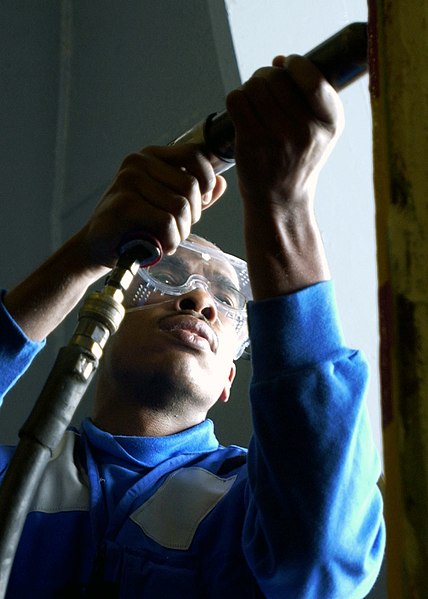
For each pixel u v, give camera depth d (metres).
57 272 1.24
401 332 0.57
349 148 2.28
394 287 0.58
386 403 0.57
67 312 1.27
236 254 2.17
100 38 2.71
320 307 1.12
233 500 1.34
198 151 1.09
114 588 1.25
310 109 0.96
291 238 1.08
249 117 0.97
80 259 1.23
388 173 0.61
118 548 1.29
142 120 2.45
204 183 1.09
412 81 0.63
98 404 1.58
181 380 1.51
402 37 0.64
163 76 2.43
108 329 0.88
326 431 1.12
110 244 1.10
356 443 1.16
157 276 1.61
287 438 1.13
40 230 2.60
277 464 1.14
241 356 1.86
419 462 0.55
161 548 1.30
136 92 2.50
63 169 2.68
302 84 0.94
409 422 0.55
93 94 2.66
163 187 1.08
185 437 1.52
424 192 0.59
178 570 1.27
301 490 1.13
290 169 1.00
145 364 1.52
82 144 2.64
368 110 2.32
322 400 1.12
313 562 1.15
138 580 1.26
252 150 0.98
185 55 2.37
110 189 1.13
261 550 1.20
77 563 1.30
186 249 1.68
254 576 1.23
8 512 0.75
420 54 0.63
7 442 2.39
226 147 1.07
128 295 1.59
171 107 2.38
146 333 1.55
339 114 0.96
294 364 1.12
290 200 1.04
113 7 2.69
